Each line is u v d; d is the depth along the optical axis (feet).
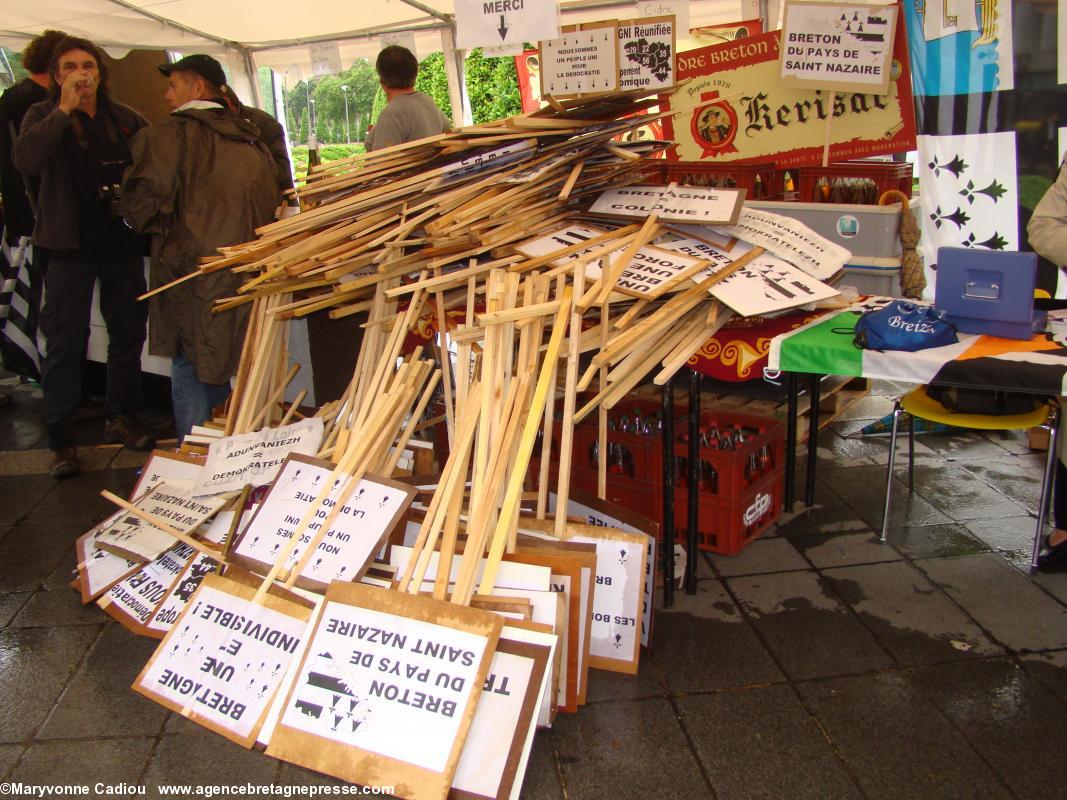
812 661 8.37
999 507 11.43
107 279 13.58
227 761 7.30
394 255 10.01
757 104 12.84
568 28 10.78
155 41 20.26
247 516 9.22
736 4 19.72
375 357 10.09
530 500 8.57
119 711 7.95
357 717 6.88
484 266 9.53
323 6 18.75
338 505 8.13
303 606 7.77
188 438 10.94
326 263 9.83
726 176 13.10
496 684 6.75
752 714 7.66
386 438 8.87
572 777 7.01
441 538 7.95
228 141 11.30
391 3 18.76
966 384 7.49
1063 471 9.66
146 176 10.77
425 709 6.73
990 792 6.70
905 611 9.14
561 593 7.25
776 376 9.37
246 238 11.32
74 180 12.61
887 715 7.59
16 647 8.94
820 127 12.55
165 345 11.72
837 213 11.99
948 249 8.27
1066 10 11.71
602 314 8.38
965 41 12.50
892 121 12.07
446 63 21.44
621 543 8.12
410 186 10.18
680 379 12.96
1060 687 7.87
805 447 13.67
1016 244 12.85
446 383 9.29
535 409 7.81
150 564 9.61
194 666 8.00
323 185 10.78
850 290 10.10
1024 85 12.25
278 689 7.41
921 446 13.58
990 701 7.72
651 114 10.85
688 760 7.15
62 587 10.13
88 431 15.46
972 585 9.58
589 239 9.66
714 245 9.52
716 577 9.95
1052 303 9.73
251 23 20.27
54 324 12.98
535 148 10.10
